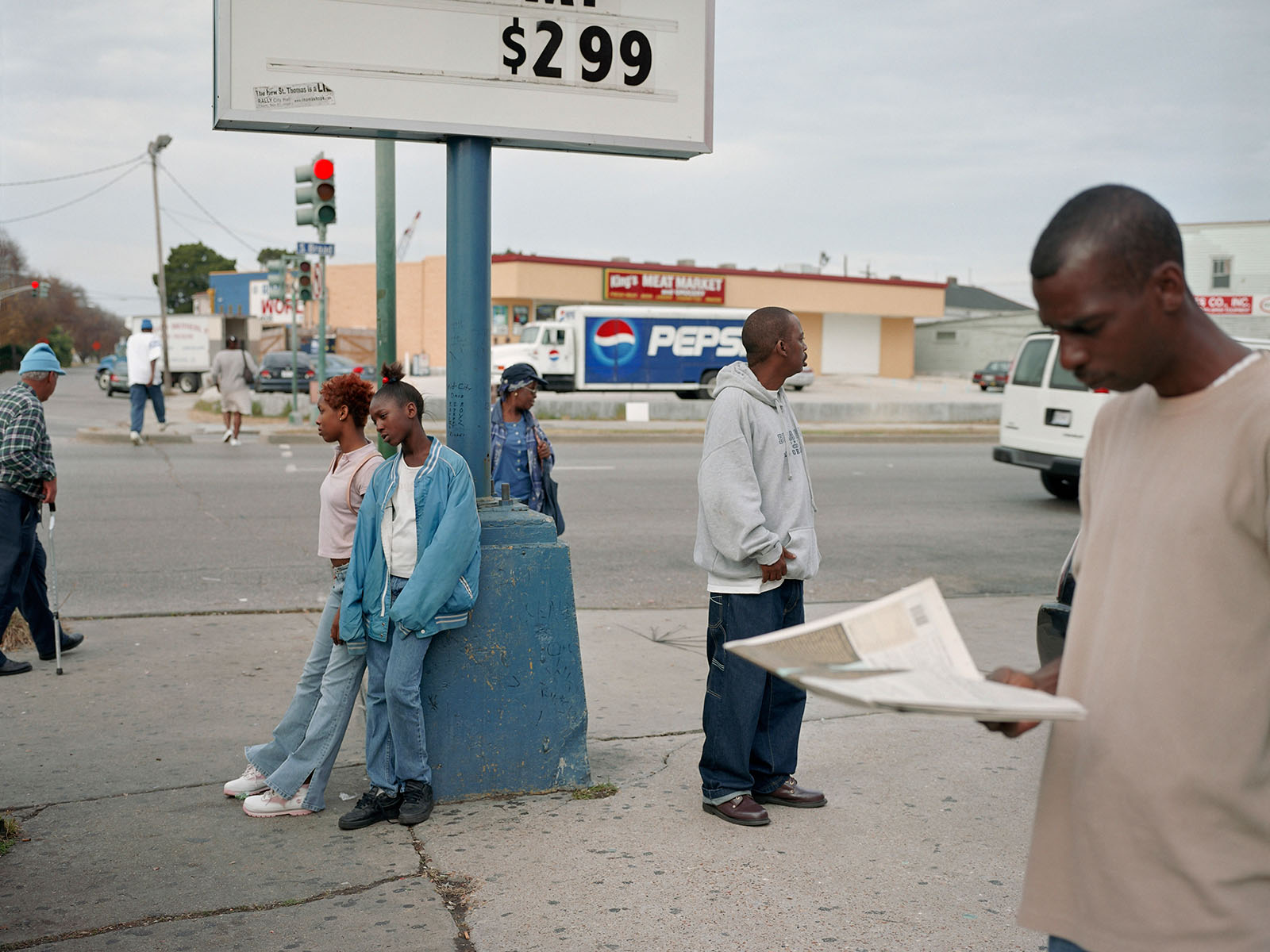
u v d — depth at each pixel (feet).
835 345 173.37
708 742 13.65
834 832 13.21
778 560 13.20
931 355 208.54
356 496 13.94
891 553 33.99
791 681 5.34
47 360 19.77
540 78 15.26
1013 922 10.99
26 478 19.17
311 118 14.47
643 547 33.53
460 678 14.02
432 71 14.80
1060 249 5.45
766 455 13.37
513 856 12.53
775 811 13.91
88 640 21.98
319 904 11.39
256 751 14.20
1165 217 5.43
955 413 99.66
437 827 13.37
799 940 10.63
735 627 13.37
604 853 12.62
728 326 116.67
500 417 20.94
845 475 53.31
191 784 14.82
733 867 12.23
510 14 15.08
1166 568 5.54
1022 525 39.52
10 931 10.79
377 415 12.98
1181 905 5.49
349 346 167.53
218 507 38.63
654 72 15.83
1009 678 6.15
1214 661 5.43
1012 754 15.94
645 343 114.21
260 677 19.72
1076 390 42.06
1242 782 5.43
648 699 18.80
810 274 165.78
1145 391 5.95
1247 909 5.43
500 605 14.11
